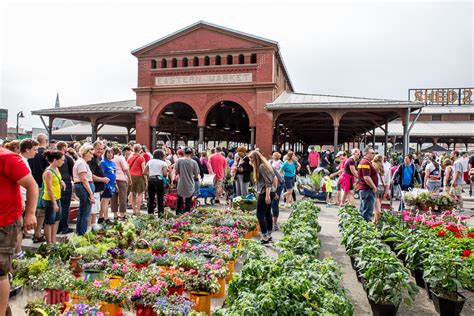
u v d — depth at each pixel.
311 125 34.84
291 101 25.47
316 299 3.67
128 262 5.64
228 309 3.42
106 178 9.12
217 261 5.61
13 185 3.92
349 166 13.26
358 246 6.36
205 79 26.73
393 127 45.69
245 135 52.28
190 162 10.47
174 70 27.33
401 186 14.22
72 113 28.05
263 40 25.44
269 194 8.18
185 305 4.02
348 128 40.00
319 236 9.58
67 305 4.46
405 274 4.66
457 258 5.09
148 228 8.10
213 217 9.48
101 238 6.93
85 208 7.96
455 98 50.19
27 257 5.80
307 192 16.84
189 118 37.88
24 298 4.89
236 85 25.89
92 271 5.30
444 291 5.18
